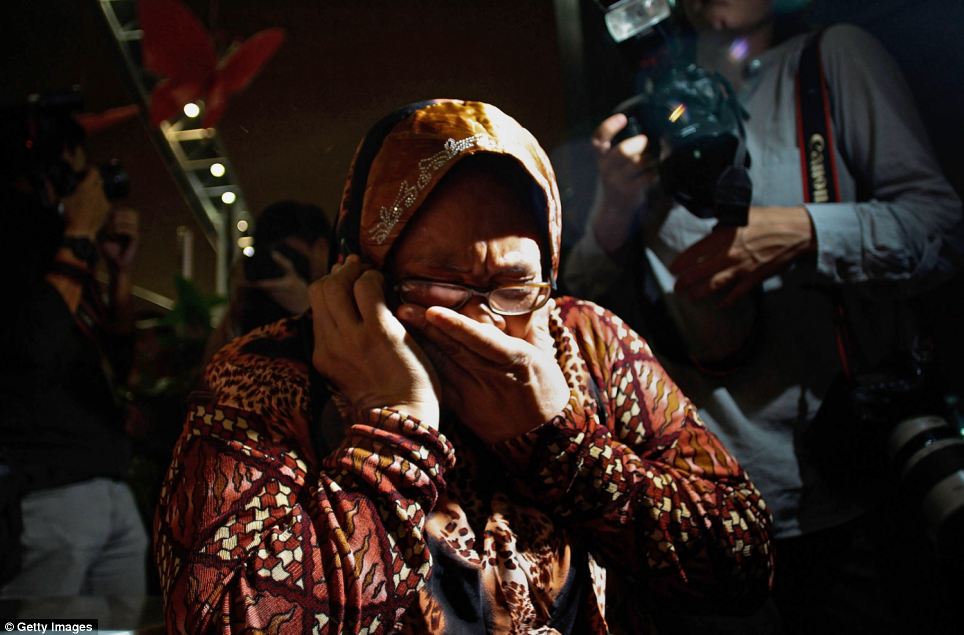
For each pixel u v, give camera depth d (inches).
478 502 33.8
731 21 58.8
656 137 54.8
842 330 52.7
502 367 31.6
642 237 57.6
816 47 57.0
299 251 67.6
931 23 61.6
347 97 96.6
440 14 89.3
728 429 54.1
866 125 54.9
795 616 52.9
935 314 60.0
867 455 51.3
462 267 33.6
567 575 32.8
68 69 113.7
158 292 126.6
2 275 66.6
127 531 73.4
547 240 35.7
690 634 49.2
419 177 33.5
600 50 75.9
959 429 51.9
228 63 96.7
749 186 51.9
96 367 73.9
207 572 27.7
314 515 29.0
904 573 52.4
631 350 38.0
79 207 72.3
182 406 81.5
